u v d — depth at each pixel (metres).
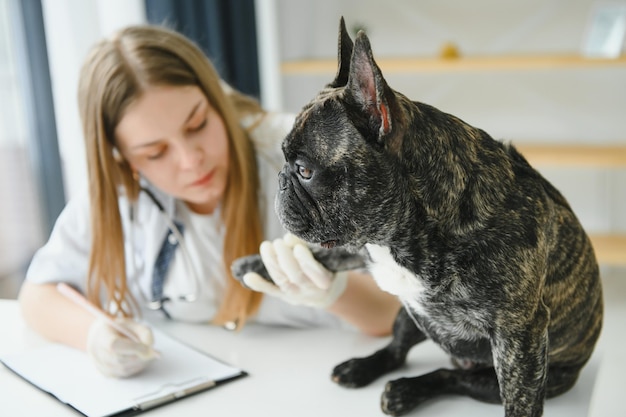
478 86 3.34
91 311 1.41
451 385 1.17
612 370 2.42
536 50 3.25
